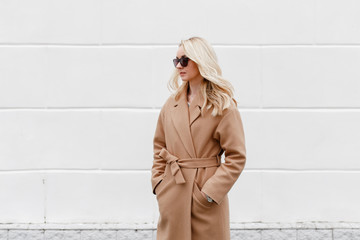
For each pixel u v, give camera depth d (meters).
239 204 4.28
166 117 3.13
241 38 4.27
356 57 4.26
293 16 4.26
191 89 3.12
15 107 4.28
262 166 4.27
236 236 4.22
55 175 4.29
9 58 4.27
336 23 4.26
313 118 4.27
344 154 4.27
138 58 4.28
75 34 4.27
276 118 4.27
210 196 2.84
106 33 4.27
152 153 4.29
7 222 4.29
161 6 4.27
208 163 2.97
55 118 4.29
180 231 2.97
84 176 4.29
